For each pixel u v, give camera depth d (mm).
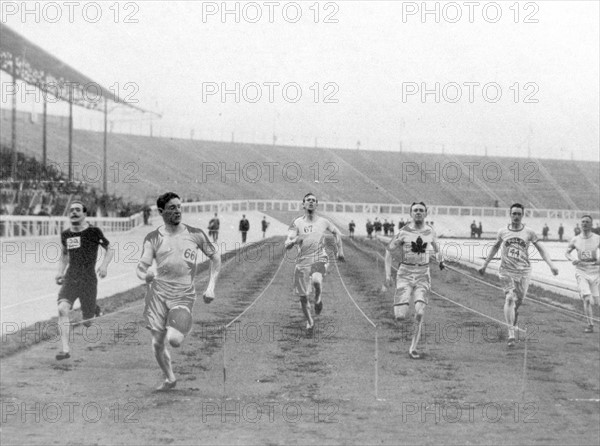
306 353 10258
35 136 73312
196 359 9797
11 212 36562
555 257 34375
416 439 6586
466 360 10031
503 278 11398
